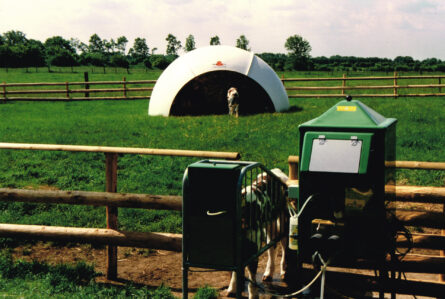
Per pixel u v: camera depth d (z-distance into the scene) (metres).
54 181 9.03
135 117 17.19
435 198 4.66
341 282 4.25
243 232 3.98
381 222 3.56
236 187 3.69
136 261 6.00
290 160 5.14
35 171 9.50
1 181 8.95
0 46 79.81
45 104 22.86
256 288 4.36
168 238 5.12
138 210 7.45
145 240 5.18
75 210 7.53
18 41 167.62
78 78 46.22
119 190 8.32
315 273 4.21
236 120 15.66
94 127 14.66
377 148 3.50
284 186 5.03
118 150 5.31
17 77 47.62
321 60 136.38
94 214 7.37
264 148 11.07
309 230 3.76
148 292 4.70
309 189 3.67
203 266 3.84
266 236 4.49
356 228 3.64
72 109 20.69
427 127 13.27
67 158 10.47
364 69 72.19
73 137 12.88
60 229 5.41
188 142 11.94
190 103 17.64
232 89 16.89
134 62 108.94
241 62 17.97
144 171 9.48
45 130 14.20
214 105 17.70
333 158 3.53
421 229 6.67
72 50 172.12
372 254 3.65
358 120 3.62
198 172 3.77
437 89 25.62
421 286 4.34
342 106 3.77
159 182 8.77
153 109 18.09
